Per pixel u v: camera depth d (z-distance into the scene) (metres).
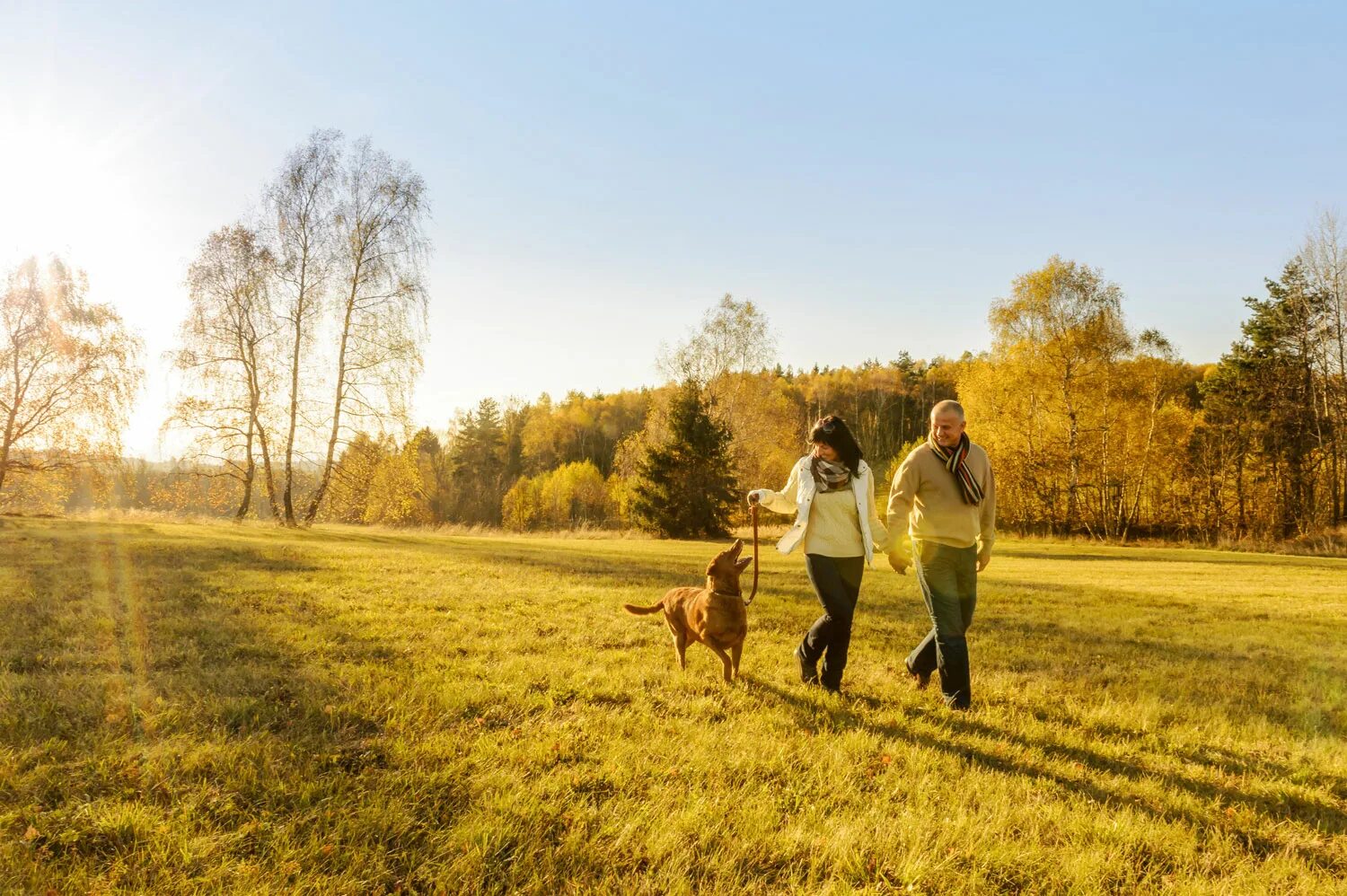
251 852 2.43
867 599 9.49
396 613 6.78
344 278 23.47
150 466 25.39
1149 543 30.69
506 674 4.72
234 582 8.37
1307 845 2.89
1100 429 32.03
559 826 2.71
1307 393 32.91
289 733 3.50
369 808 2.71
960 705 4.48
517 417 88.00
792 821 2.86
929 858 2.58
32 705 3.74
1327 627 8.84
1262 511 37.38
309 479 24.20
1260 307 35.97
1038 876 2.55
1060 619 8.67
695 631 4.96
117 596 7.14
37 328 23.44
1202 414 40.28
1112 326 31.97
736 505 35.31
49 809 2.70
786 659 5.54
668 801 2.94
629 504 37.75
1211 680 5.71
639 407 91.94
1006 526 35.66
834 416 4.73
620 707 4.23
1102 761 3.79
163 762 3.03
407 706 3.93
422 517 50.22
